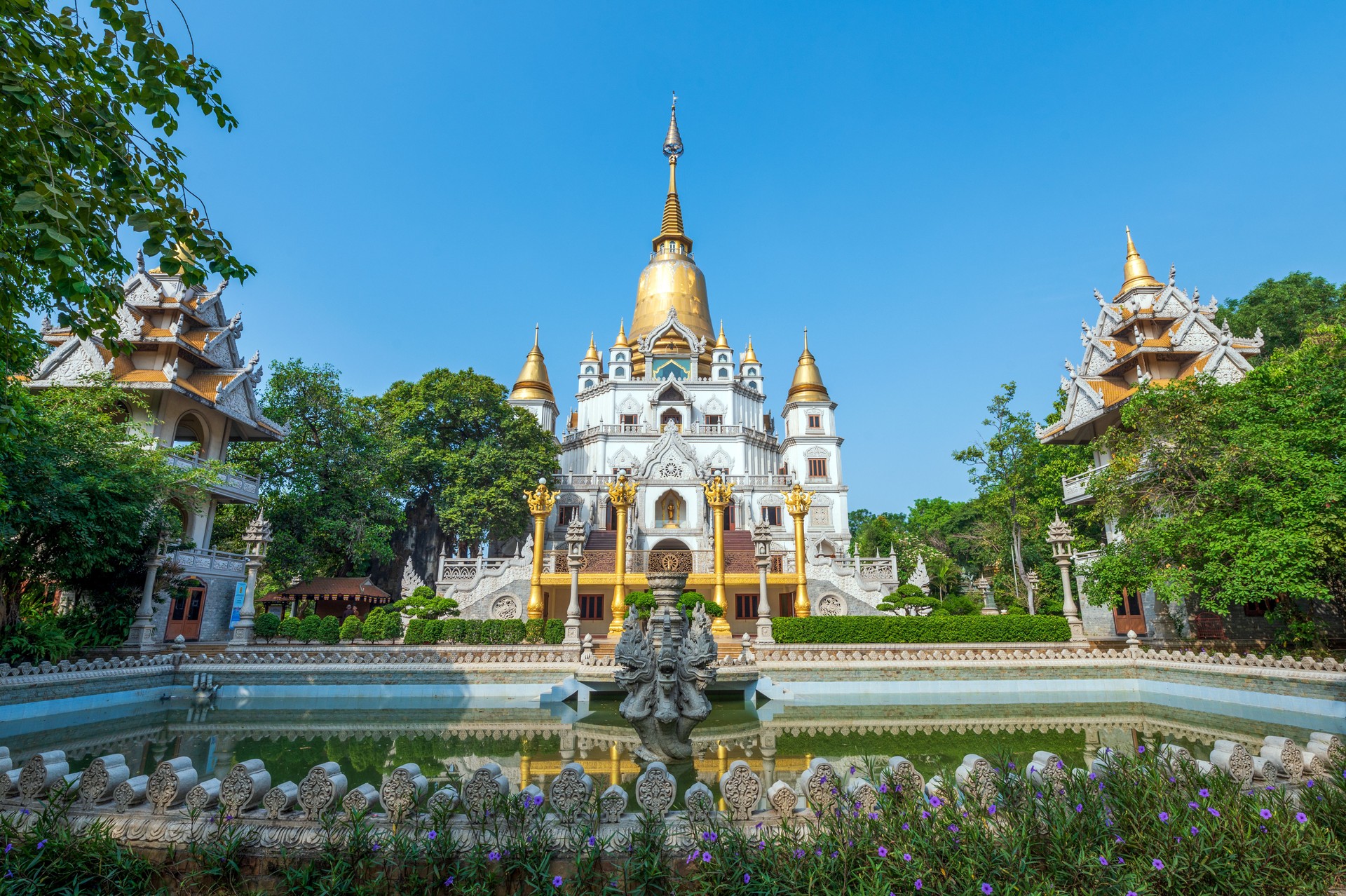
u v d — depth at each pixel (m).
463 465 52.78
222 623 36.41
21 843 7.14
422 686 27.14
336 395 46.41
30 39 8.17
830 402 69.44
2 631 23.75
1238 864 6.64
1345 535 22.78
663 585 16.23
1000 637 31.62
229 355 38.53
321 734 21.28
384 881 7.05
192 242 9.05
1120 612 36.00
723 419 69.88
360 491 45.88
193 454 34.09
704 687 14.60
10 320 9.60
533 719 24.09
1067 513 44.28
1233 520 24.06
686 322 78.62
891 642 31.61
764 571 33.00
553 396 73.44
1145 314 37.28
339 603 43.38
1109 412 37.06
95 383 29.97
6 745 19.03
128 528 25.78
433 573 57.16
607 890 6.94
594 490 60.88
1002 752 8.88
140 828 7.51
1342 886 6.59
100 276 9.27
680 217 85.75
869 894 6.35
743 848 7.07
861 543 81.25
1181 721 22.73
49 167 7.86
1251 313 46.78
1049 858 6.73
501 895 7.08
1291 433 24.31
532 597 37.53
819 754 17.70
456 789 8.20
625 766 16.39
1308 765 8.64
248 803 7.80
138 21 8.51
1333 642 27.67
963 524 68.75
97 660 23.70
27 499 21.84
